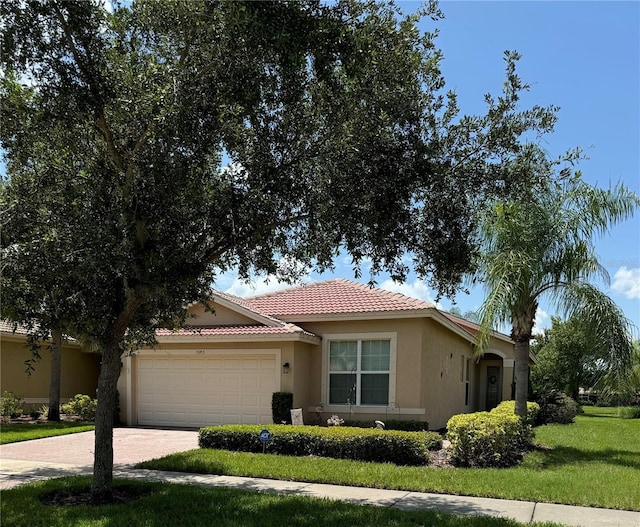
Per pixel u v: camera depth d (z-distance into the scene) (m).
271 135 7.64
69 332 8.10
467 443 10.97
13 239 7.39
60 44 7.05
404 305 16.55
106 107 7.42
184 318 9.45
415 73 7.61
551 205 13.39
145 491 8.59
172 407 18.30
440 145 7.79
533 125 7.87
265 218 7.55
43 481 9.20
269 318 17.41
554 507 7.86
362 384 16.83
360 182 7.48
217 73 7.06
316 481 9.45
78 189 7.61
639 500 8.09
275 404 16.22
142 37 7.92
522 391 13.95
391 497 8.40
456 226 8.21
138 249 7.28
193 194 7.01
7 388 20.77
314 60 6.71
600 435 17.52
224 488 8.80
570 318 13.02
